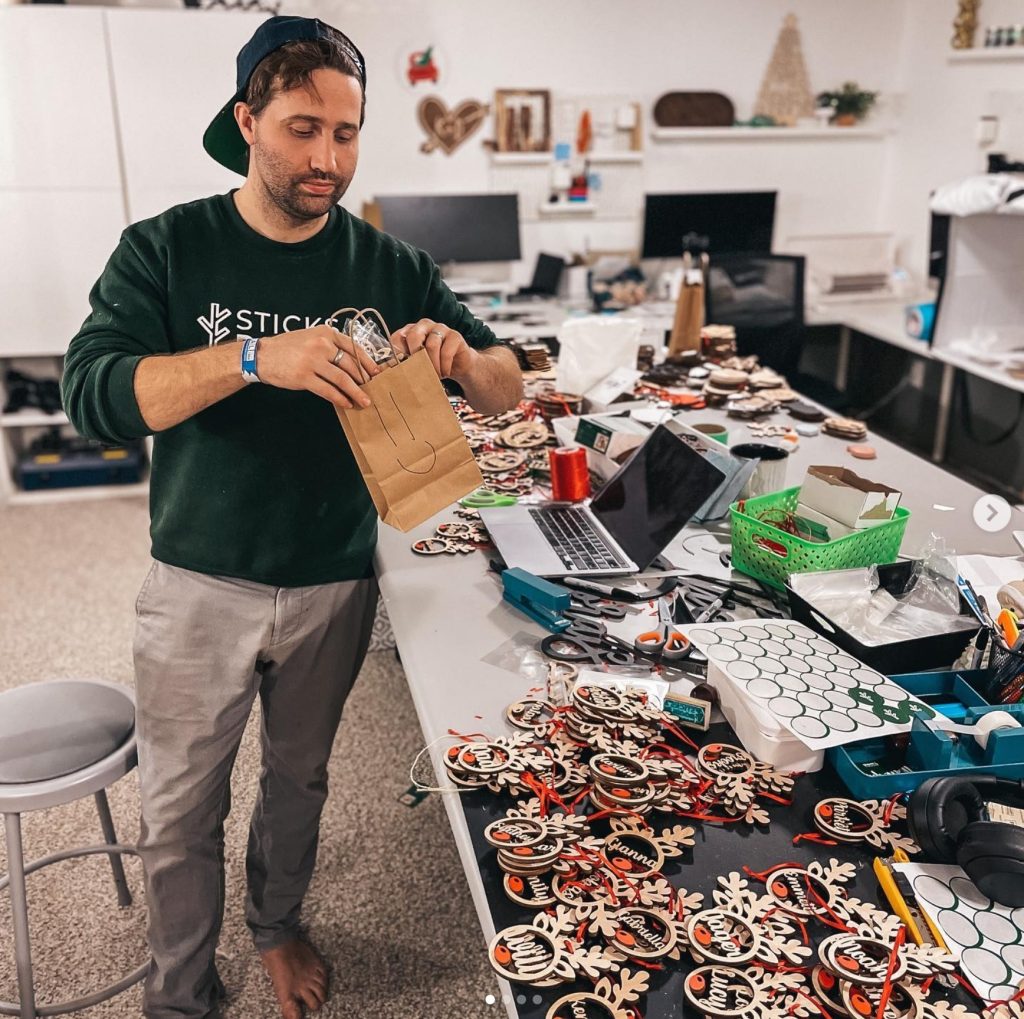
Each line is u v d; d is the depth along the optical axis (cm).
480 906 98
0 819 223
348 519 155
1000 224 370
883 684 121
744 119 490
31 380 424
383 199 444
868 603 142
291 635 153
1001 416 411
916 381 456
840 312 470
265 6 408
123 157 377
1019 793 109
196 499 145
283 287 144
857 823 106
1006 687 123
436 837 221
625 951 89
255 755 246
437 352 135
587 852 101
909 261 509
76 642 302
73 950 190
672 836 104
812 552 150
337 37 130
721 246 489
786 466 195
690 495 164
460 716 124
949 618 139
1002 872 92
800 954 89
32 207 377
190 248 141
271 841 171
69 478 427
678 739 121
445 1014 177
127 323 138
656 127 479
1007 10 426
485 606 153
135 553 371
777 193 488
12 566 359
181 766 148
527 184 474
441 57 444
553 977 87
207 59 370
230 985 183
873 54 496
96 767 152
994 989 87
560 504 186
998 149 439
